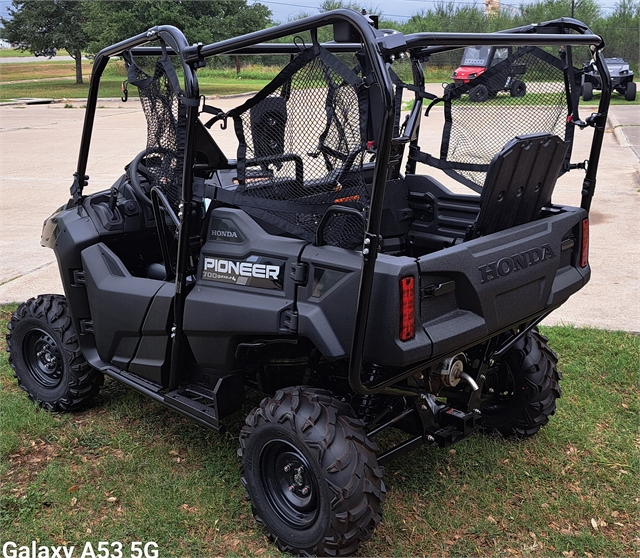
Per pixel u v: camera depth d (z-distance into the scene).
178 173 3.20
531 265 3.12
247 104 2.84
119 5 34.53
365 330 2.60
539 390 3.65
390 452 3.00
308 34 2.76
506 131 3.45
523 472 3.54
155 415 4.12
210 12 35.25
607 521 3.18
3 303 5.86
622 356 4.75
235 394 3.31
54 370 4.17
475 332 2.86
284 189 2.90
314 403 2.82
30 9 40.44
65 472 3.49
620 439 3.82
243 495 3.33
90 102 3.81
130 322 3.63
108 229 3.85
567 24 3.31
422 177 3.79
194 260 3.35
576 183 10.77
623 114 19.70
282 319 2.91
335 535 2.71
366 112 2.54
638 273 6.52
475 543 3.02
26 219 8.88
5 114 23.77
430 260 2.69
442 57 10.27
